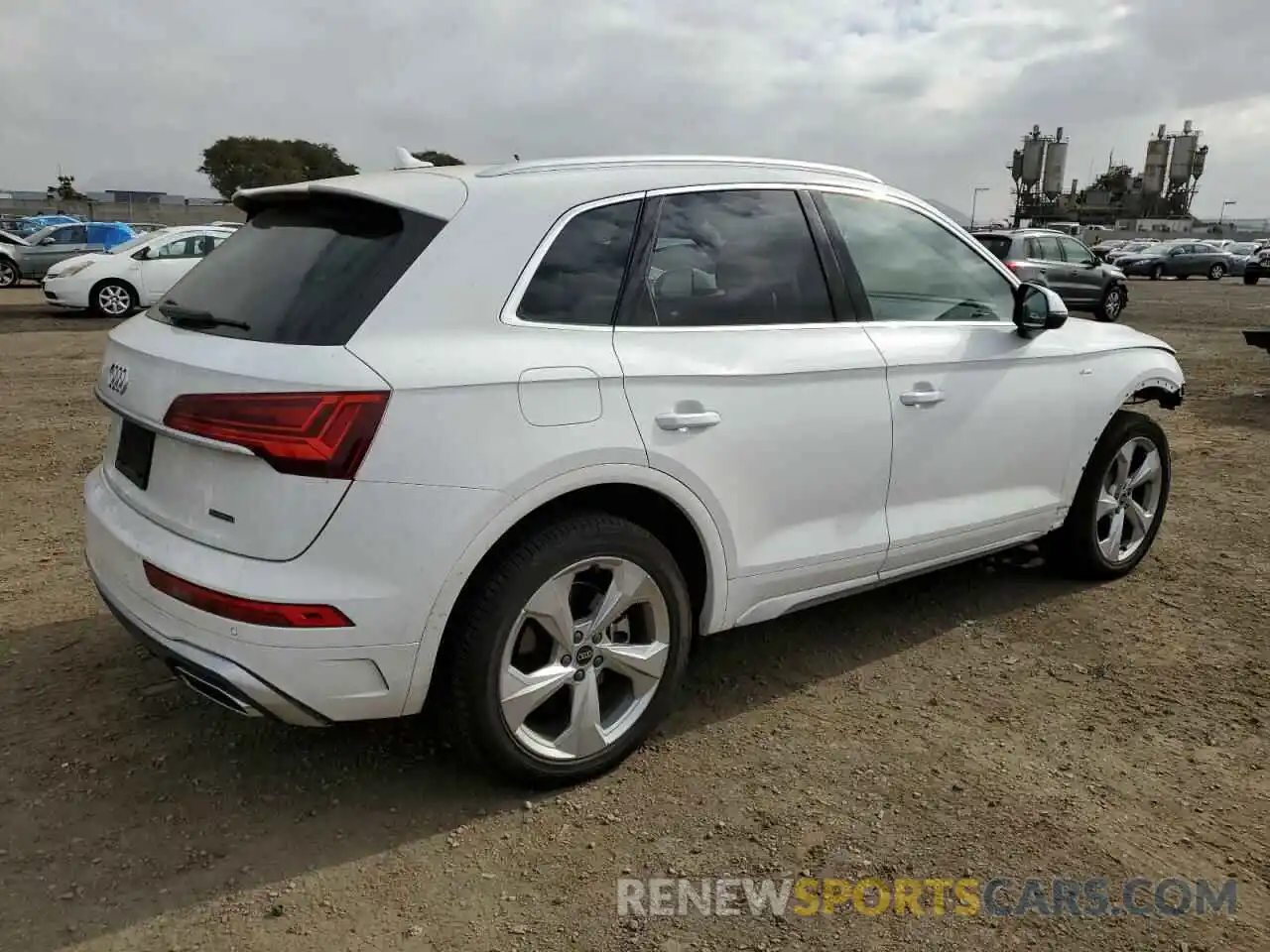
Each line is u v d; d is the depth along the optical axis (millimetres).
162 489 2654
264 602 2379
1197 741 3227
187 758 3047
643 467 2811
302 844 2645
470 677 2631
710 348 3016
